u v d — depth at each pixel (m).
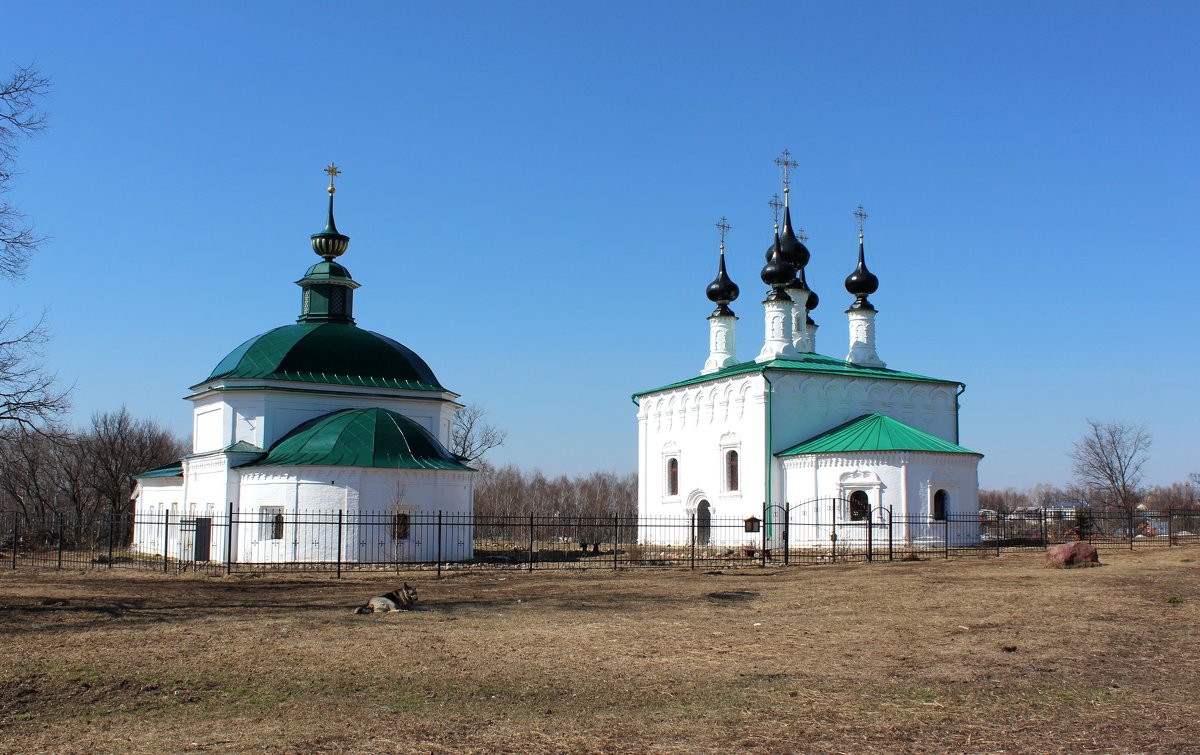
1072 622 19.83
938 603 23.11
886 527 49.38
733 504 55.56
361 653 16.66
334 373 48.03
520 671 15.20
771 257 61.91
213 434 48.12
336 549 40.72
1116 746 11.23
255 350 48.59
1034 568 32.25
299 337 48.75
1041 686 14.13
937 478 50.44
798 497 52.22
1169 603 22.31
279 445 44.75
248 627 19.61
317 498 41.03
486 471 85.31
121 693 13.75
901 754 10.96
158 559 43.06
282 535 41.47
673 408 60.91
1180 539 52.44
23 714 12.66
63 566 38.25
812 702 13.22
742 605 23.55
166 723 12.20
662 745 11.26
